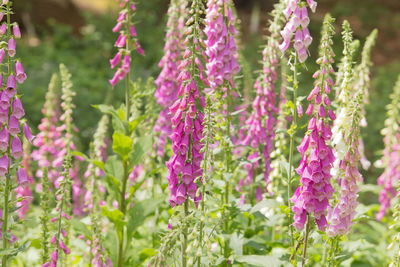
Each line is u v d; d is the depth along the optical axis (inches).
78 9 737.6
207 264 148.9
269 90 193.8
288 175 162.4
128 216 210.7
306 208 144.7
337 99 173.2
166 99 215.9
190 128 140.5
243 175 199.3
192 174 143.9
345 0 981.2
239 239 168.4
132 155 202.1
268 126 197.0
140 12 663.8
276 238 216.1
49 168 224.7
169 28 215.9
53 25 674.2
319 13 933.2
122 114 203.2
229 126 187.3
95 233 157.2
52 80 227.1
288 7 153.0
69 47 636.7
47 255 155.7
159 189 231.9
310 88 542.9
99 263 157.6
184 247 142.7
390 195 235.3
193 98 141.4
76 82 497.7
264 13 933.2
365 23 885.2
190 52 143.8
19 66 143.9
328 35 143.6
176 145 142.3
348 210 145.3
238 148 205.3
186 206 146.1
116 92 490.0
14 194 192.7
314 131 143.9
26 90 475.2
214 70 177.9
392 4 974.4
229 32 177.9
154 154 223.8
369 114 506.6
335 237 155.6
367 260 213.8
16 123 142.6
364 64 198.2
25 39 663.1
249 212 160.4
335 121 157.5
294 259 151.3
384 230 233.9
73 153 187.8
